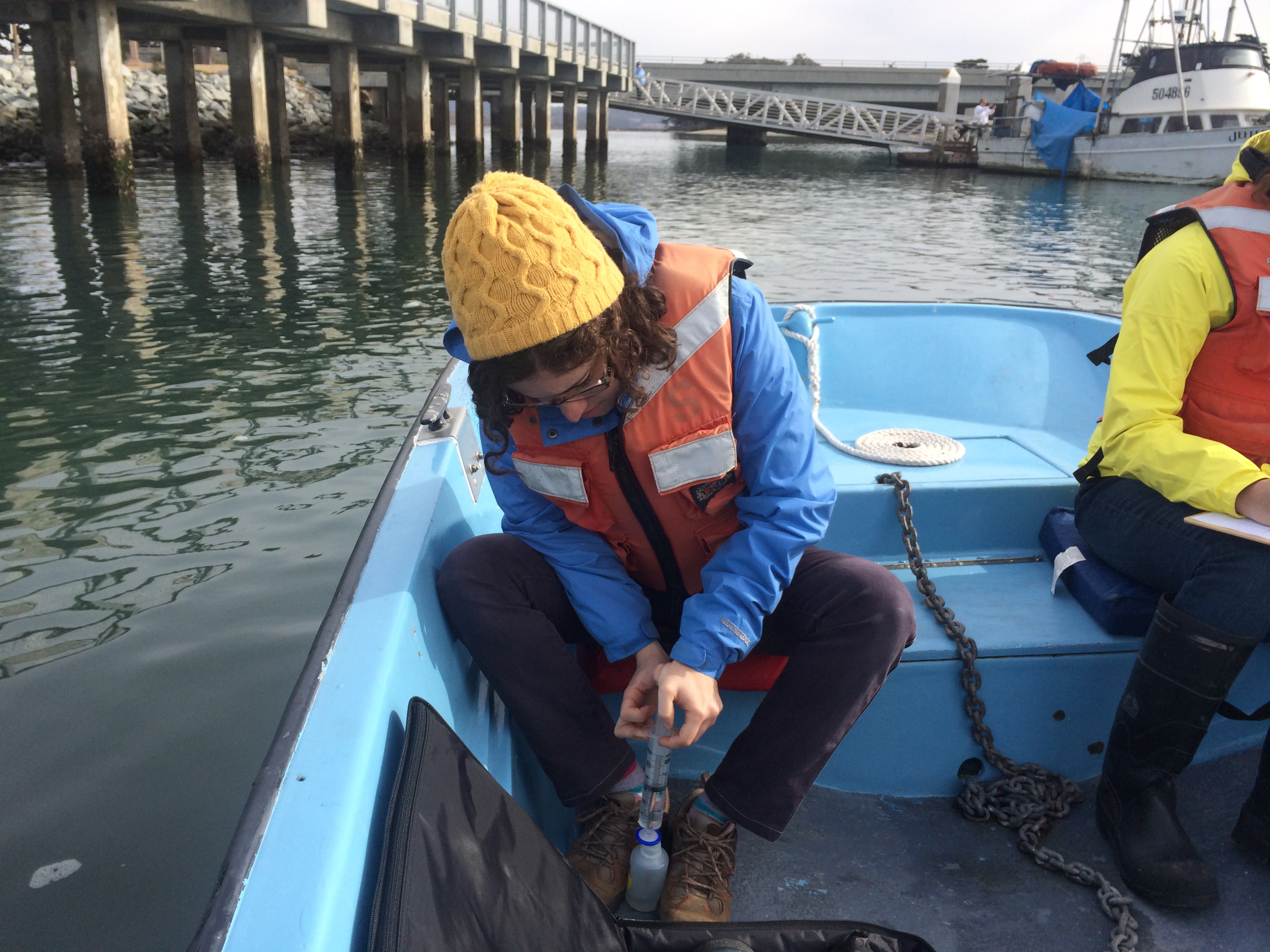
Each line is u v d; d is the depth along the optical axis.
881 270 10.10
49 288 7.66
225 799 2.33
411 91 19.81
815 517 1.30
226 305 7.26
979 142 28.58
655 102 34.84
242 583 3.31
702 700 1.24
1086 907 1.44
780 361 1.30
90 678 2.78
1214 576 1.39
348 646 1.11
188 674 2.81
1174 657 1.39
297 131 25.17
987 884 1.49
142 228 10.73
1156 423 1.57
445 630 1.35
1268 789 1.48
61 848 2.17
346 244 10.25
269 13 14.62
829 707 1.31
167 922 1.98
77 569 3.37
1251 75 22.31
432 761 1.00
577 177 22.09
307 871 0.81
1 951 1.90
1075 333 2.81
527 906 1.02
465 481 1.75
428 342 6.33
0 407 4.96
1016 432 2.59
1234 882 1.47
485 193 1.02
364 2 15.60
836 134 33.12
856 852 1.56
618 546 1.44
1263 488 1.40
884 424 2.66
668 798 1.64
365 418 4.88
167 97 22.42
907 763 1.68
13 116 17.31
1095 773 1.73
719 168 26.42
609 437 1.29
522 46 22.38
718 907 1.35
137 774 2.41
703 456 1.27
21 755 2.47
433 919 0.87
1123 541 1.63
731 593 1.27
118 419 4.83
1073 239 12.90
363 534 1.40
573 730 1.36
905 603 1.32
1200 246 1.54
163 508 3.86
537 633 1.33
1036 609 1.77
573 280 0.99
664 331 1.18
